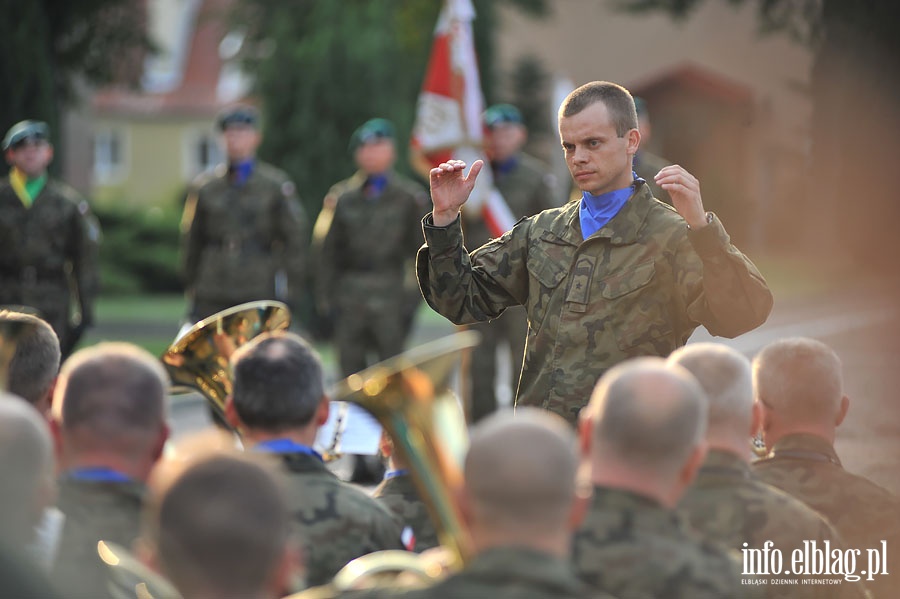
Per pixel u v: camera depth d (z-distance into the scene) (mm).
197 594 6438
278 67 55281
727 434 9547
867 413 25969
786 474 10805
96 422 8742
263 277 27359
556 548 6770
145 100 129875
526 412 7188
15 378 11734
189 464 6582
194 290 27641
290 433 9844
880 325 42781
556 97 41531
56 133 46062
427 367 7863
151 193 130250
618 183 12281
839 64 22047
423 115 29047
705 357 9695
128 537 8609
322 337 48062
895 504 10695
